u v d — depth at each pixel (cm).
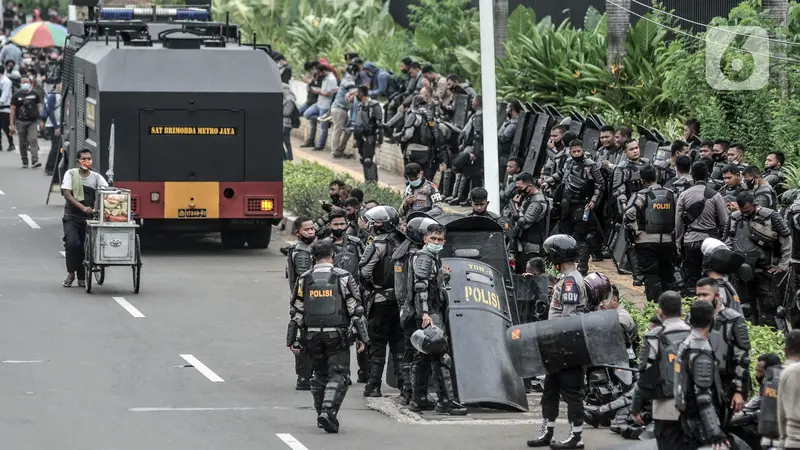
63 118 6450
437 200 4047
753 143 5178
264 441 2820
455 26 8331
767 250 3588
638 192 4003
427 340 3019
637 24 6219
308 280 2917
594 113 6125
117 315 4253
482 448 2794
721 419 2348
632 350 3027
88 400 3164
